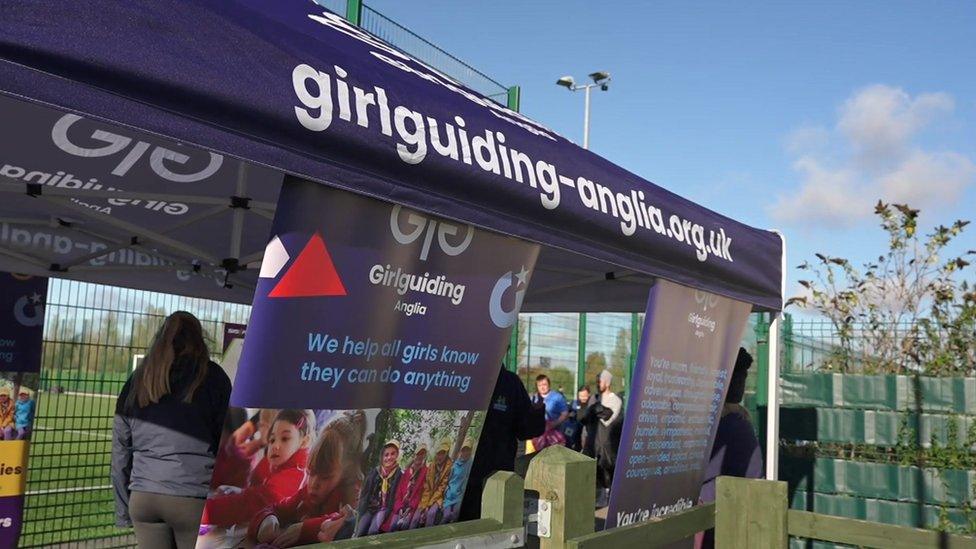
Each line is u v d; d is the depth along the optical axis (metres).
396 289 2.86
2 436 5.19
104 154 3.70
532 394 10.95
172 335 3.78
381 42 3.31
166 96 1.99
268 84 2.24
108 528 7.39
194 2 2.11
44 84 1.76
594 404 9.63
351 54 2.69
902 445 7.07
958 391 6.92
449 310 3.11
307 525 2.66
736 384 5.91
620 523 4.27
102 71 1.86
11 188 3.66
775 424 5.62
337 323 2.67
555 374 11.36
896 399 7.13
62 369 6.42
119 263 5.97
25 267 5.36
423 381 3.05
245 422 2.44
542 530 3.35
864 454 7.23
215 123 2.11
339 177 2.46
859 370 7.84
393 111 2.66
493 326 3.34
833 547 7.03
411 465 3.05
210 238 5.34
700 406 5.00
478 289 3.22
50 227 5.33
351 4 8.90
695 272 4.59
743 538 4.20
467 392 3.28
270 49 2.29
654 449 4.54
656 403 4.49
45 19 1.76
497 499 3.20
